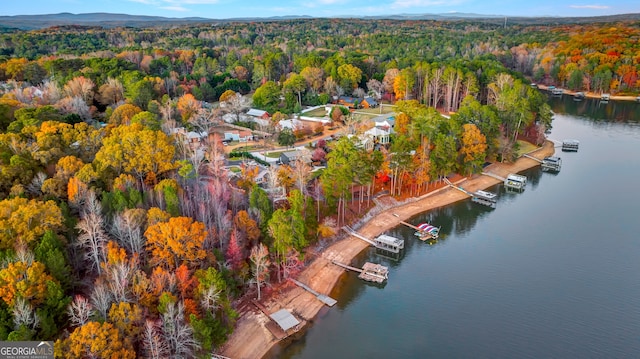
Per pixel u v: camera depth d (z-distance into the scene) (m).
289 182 115.62
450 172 141.62
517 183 141.25
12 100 136.38
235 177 127.75
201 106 192.88
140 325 65.19
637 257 101.38
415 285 93.31
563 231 114.50
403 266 100.44
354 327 80.94
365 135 152.25
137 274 70.19
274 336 78.06
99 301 65.25
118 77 192.62
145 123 130.12
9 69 197.75
